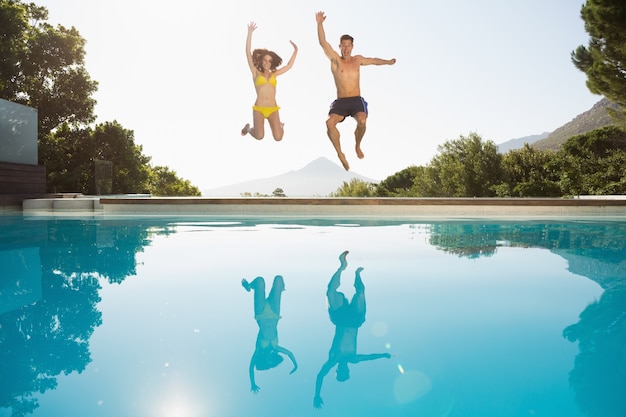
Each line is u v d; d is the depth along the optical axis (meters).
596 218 6.44
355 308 1.87
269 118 7.04
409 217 6.62
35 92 16.80
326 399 1.07
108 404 1.04
